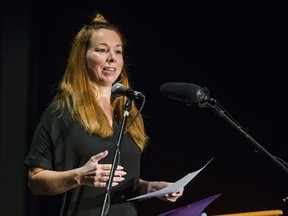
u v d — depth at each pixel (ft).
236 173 31.17
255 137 30.99
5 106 28.76
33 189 15.74
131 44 30.58
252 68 30.91
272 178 30.73
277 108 30.73
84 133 15.85
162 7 30.91
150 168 31.32
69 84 16.40
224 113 15.57
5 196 28.94
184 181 15.10
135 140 16.75
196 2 31.14
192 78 31.09
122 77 17.61
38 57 29.17
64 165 15.71
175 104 31.19
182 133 31.35
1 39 28.68
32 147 15.97
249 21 30.86
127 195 16.14
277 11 30.58
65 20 29.32
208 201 15.57
